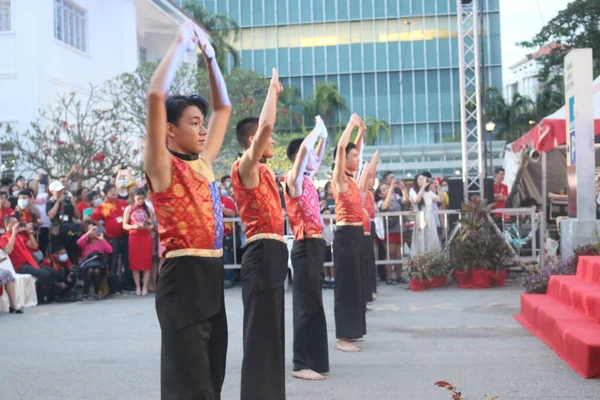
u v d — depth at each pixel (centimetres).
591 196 998
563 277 815
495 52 5241
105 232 1231
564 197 1574
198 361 348
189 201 350
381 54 5450
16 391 554
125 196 1295
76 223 1226
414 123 5409
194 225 350
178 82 2034
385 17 5441
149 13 2439
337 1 5478
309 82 5497
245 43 5522
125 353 700
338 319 687
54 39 1892
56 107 1842
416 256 1198
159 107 334
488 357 638
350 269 686
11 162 1611
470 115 1329
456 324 821
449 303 1002
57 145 1612
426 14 5409
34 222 1188
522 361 618
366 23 5462
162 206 349
